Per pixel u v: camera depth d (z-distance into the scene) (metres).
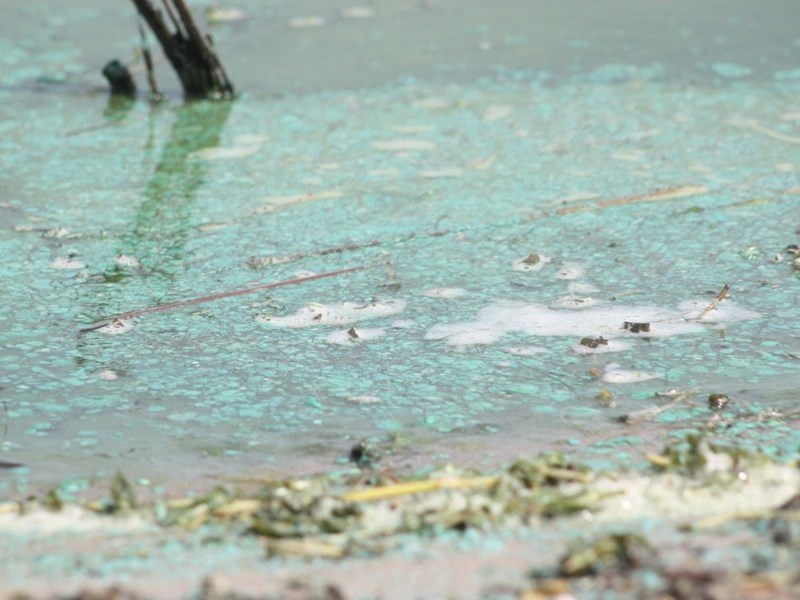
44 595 6.61
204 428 9.38
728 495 7.98
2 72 19.41
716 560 6.75
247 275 12.26
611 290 11.80
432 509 7.84
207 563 7.11
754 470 8.27
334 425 9.41
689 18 21.81
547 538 7.33
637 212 13.62
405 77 18.86
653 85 18.25
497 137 16.20
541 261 12.45
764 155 15.30
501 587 6.62
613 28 21.27
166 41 18.22
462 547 7.25
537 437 9.16
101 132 16.75
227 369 10.34
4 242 13.01
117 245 12.99
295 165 15.34
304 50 20.45
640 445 8.98
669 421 9.37
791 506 7.63
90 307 11.54
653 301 11.54
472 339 10.86
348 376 10.22
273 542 7.41
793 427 9.20
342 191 14.43
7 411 9.58
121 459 8.89
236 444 9.12
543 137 16.17
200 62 18.25
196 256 12.72
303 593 6.57
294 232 13.29
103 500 8.27
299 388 10.02
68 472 8.70
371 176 14.89
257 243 13.02
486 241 12.95
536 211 13.72
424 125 16.73
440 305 11.55
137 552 7.30
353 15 22.53
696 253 12.56
